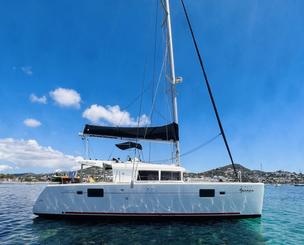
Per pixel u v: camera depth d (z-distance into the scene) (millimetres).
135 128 10625
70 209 9648
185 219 9406
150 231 8297
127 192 9406
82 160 10789
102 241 7348
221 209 9469
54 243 7215
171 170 10336
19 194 29594
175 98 11234
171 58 11500
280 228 9203
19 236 7938
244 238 7711
